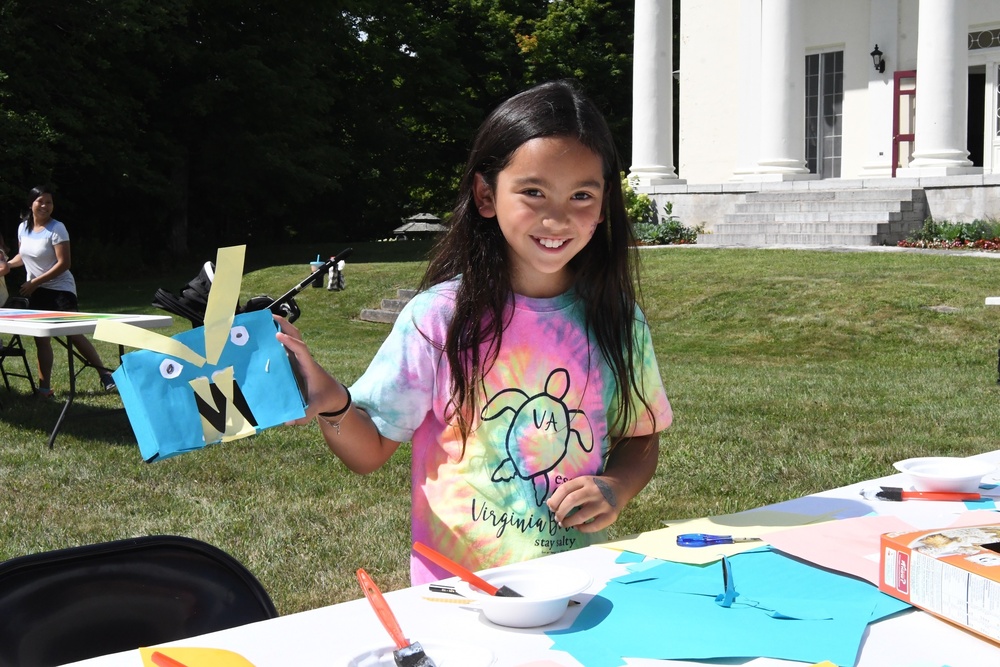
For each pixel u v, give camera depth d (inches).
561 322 83.1
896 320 452.1
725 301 513.0
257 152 993.5
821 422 270.7
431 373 82.5
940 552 60.3
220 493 211.6
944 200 658.8
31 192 339.3
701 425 266.8
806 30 820.6
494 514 81.8
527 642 57.1
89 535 183.5
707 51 877.2
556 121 75.2
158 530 186.5
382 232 1311.5
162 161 971.3
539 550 81.6
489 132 78.4
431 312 82.4
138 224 1045.8
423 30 1261.1
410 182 1316.4
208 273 82.7
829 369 385.7
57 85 849.5
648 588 66.1
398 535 183.5
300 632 58.6
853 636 56.7
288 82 1009.5
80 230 1021.2
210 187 1039.0
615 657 54.8
